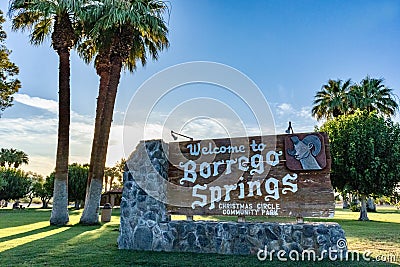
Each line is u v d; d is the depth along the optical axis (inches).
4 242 331.9
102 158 532.7
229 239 271.7
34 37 588.1
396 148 668.7
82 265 229.3
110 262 237.9
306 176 273.4
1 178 1456.7
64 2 506.3
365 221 650.2
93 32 520.1
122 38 528.1
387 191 667.4
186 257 254.1
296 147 281.1
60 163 541.3
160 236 288.8
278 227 262.7
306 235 255.6
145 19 530.0
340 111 1119.0
